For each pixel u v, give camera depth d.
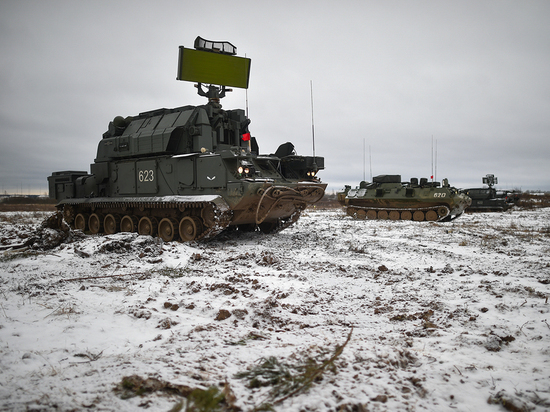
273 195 12.99
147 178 15.88
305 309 5.97
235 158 12.73
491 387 3.47
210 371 3.63
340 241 14.29
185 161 14.35
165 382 3.33
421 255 11.39
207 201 12.62
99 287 7.21
